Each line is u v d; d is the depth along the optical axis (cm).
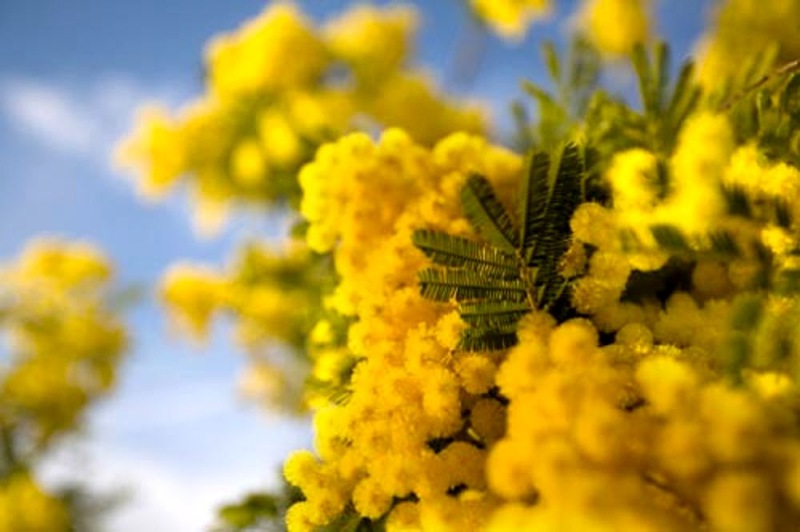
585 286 22
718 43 42
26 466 80
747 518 16
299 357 66
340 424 22
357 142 26
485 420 22
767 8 39
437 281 22
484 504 20
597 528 17
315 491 22
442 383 21
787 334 19
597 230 22
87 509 78
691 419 17
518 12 46
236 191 73
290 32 76
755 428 17
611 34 49
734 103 25
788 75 25
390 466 21
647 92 27
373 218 26
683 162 21
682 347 22
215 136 75
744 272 22
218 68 77
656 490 18
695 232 21
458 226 24
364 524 23
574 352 19
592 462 18
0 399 83
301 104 75
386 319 23
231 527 29
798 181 21
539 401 18
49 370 85
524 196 22
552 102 29
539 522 17
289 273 68
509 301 22
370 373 22
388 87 78
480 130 75
